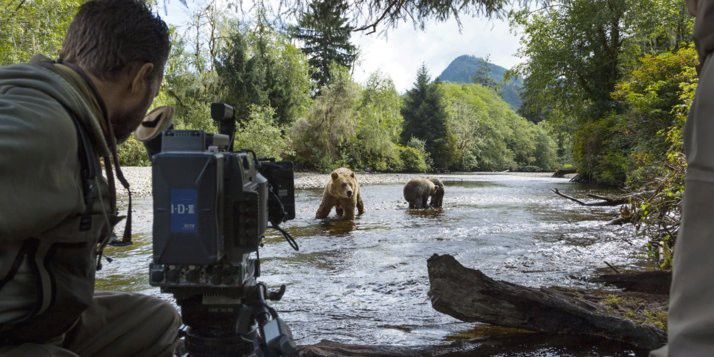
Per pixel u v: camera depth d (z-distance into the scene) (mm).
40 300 1432
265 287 1986
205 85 10914
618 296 4312
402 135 54750
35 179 1358
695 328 835
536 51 26219
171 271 1644
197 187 1536
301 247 8102
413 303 4859
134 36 1646
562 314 3670
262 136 30922
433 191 14664
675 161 6027
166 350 2158
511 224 10680
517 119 77750
